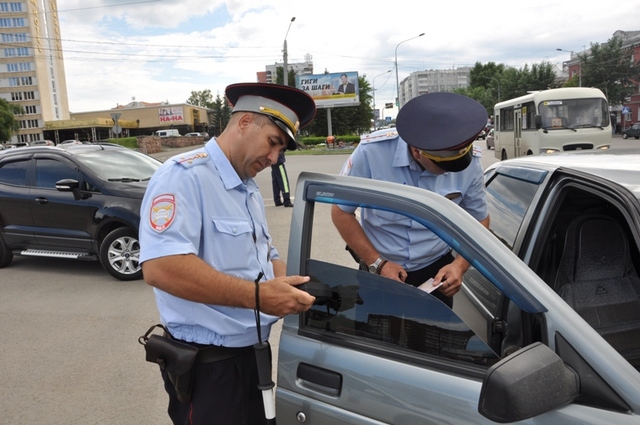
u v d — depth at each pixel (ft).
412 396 4.93
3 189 21.15
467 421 4.60
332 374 5.40
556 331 4.33
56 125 255.29
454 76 408.67
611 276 6.97
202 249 5.61
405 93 448.24
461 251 4.79
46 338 14.55
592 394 4.15
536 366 3.94
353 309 5.56
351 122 180.86
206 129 327.67
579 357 4.23
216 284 5.20
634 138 133.90
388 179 7.22
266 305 5.22
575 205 7.41
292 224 5.79
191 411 5.94
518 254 7.27
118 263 19.89
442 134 6.08
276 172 33.94
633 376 4.11
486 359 4.88
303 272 5.74
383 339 5.37
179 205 5.32
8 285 19.74
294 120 5.72
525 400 3.83
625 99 183.62
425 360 5.07
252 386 6.20
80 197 19.89
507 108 60.64
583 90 49.75
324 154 107.96
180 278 5.16
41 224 20.65
